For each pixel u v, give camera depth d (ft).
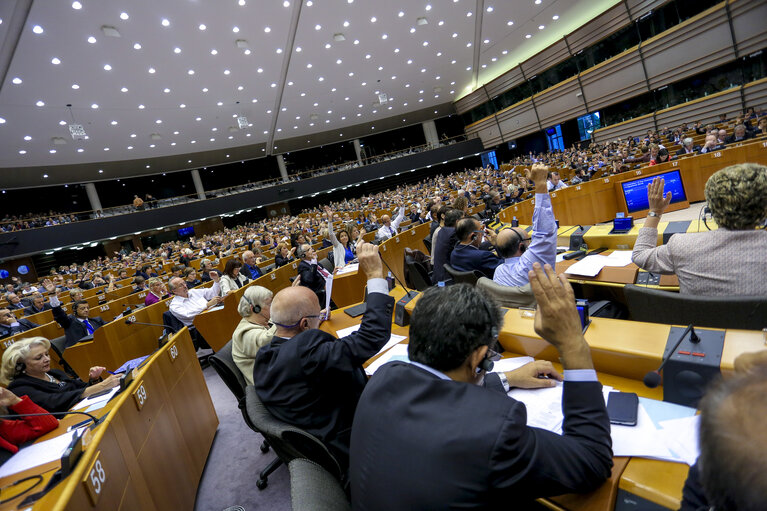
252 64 49.49
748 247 4.41
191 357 9.57
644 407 3.59
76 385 8.19
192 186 96.48
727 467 1.28
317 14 43.57
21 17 31.94
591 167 36.78
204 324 14.74
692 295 4.58
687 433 3.17
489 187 41.06
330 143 93.15
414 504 2.51
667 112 53.67
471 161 100.22
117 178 75.20
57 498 3.77
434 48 59.98
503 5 51.34
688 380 3.44
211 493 7.84
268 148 86.17
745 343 3.40
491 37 60.64
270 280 19.90
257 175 100.48
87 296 32.24
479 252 9.28
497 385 4.23
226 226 93.15
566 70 65.92
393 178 101.45
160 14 36.22
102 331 14.29
